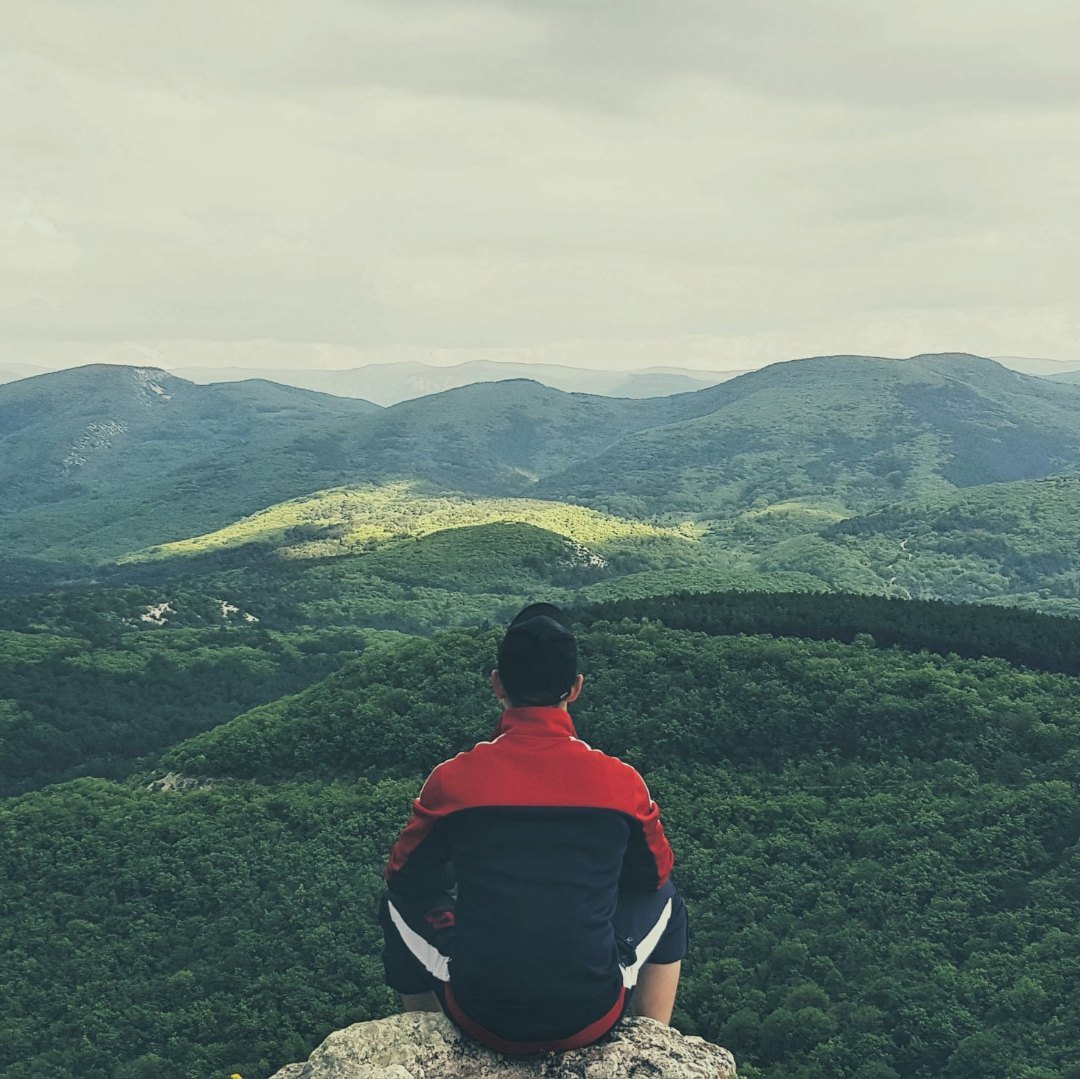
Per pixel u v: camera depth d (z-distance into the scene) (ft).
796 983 216.13
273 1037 222.48
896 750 295.28
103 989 245.45
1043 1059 186.50
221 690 567.59
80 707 509.76
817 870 254.27
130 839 302.25
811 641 353.31
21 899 282.56
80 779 359.05
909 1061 192.54
